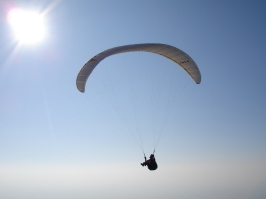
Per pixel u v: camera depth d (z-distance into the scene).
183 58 18.38
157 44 17.55
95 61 17.64
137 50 17.75
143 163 17.03
